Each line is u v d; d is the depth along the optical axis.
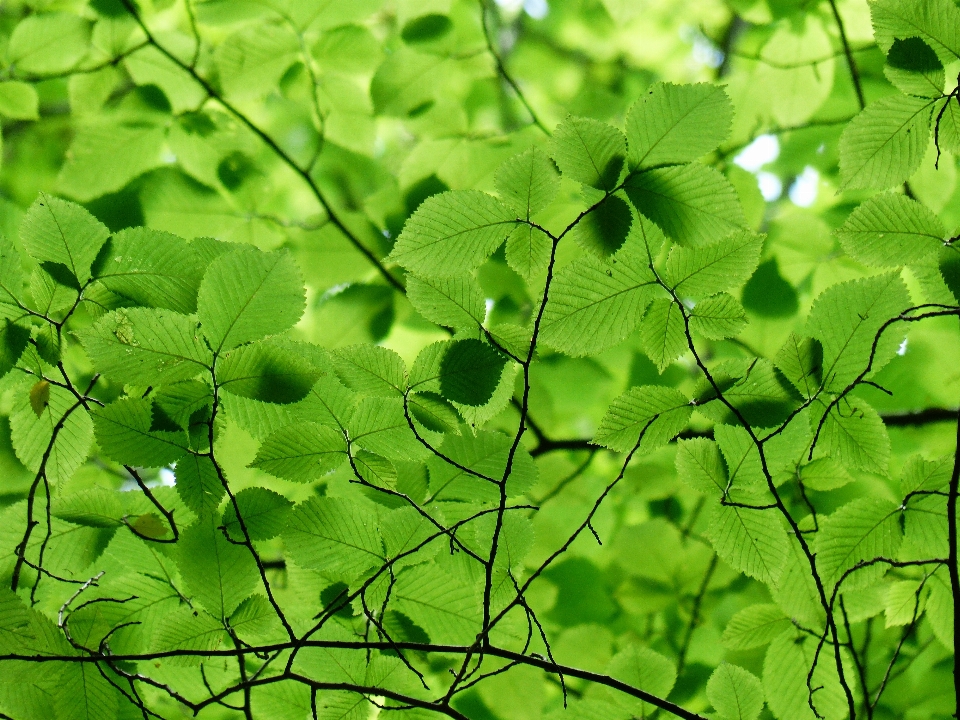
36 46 2.50
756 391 2.15
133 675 2.13
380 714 2.19
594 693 2.51
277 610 2.13
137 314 2.08
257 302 2.08
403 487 2.17
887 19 2.12
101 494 2.18
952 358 2.53
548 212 2.52
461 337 2.13
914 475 2.18
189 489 2.12
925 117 2.12
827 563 2.19
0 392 2.15
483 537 2.18
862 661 2.40
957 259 2.12
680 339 2.14
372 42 2.53
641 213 2.09
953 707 2.44
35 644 2.15
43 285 2.12
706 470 2.18
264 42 2.51
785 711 2.26
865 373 2.13
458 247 2.10
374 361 2.12
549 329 2.12
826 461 2.22
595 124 2.07
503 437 2.16
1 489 2.37
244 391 2.10
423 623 2.19
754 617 2.26
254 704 2.22
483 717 2.49
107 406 2.10
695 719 2.13
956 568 2.12
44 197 2.10
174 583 2.21
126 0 2.50
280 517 2.15
